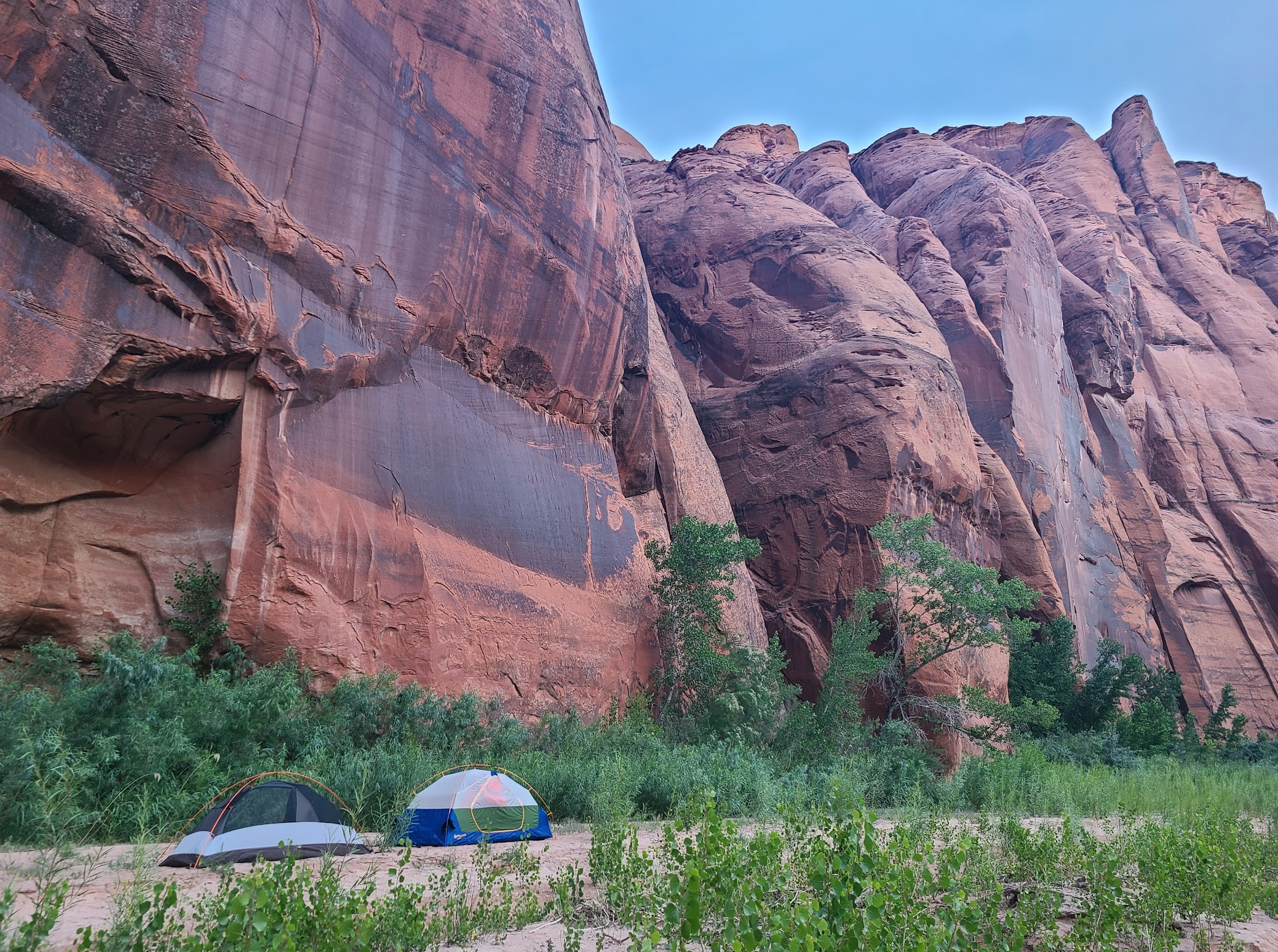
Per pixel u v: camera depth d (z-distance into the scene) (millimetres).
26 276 10375
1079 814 14664
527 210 18891
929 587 24203
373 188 15164
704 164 41781
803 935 3430
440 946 5004
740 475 31172
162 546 12227
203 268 12164
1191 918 6457
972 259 44219
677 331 36438
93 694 8938
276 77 13469
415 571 14719
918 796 11258
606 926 5609
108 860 6754
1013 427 37844
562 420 20453
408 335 15766
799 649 27125
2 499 10992
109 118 11297
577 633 18438
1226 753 34594
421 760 10938
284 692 11055
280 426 13219
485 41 18172
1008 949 4461
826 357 31328
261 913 3639
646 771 12672
